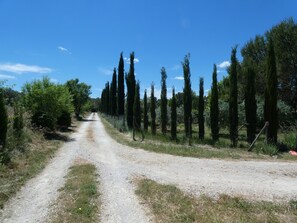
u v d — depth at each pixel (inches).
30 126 796.0
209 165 474.0
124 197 311.1
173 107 907.4
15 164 439.8
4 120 472.4
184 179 378.0
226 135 1167.0
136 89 1201.4
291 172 425.1
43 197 312.8
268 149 603.5
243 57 1344.7
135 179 381.7
